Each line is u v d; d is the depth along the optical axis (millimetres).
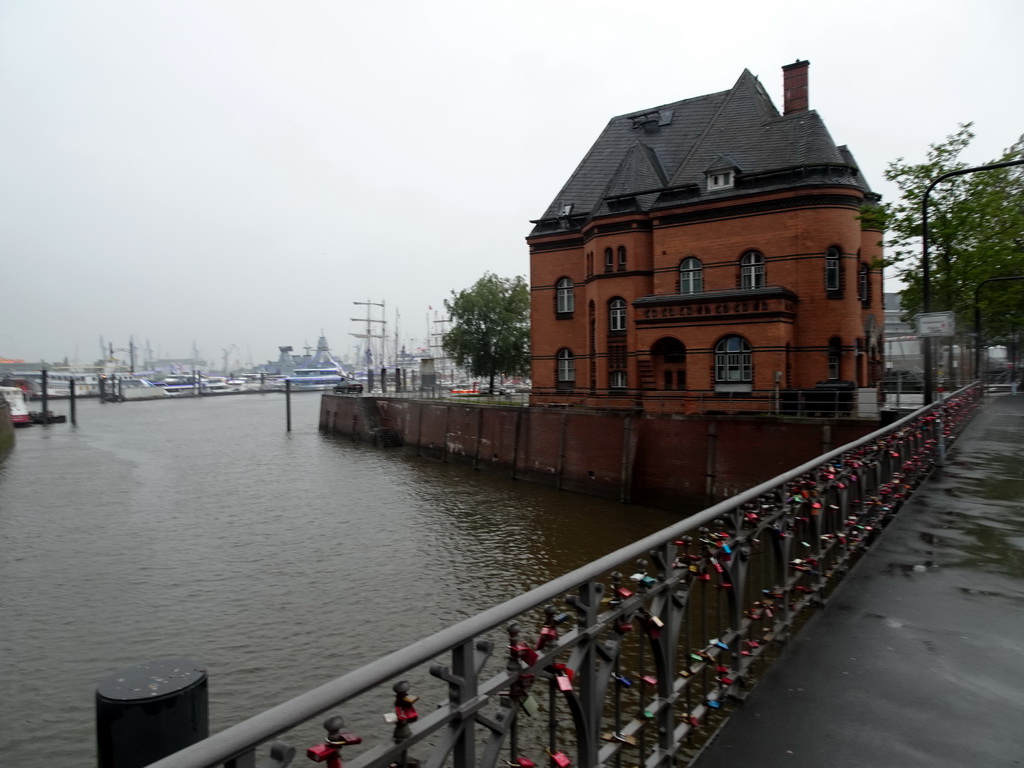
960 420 19906
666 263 31922
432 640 2400
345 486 35938
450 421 43500
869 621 5797
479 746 9531
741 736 4082
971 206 25312
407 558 22156
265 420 85625
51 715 13023
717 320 28641
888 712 4312
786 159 29609
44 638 16344
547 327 38844
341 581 20078
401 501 31344
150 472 42250
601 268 34219
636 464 28469
